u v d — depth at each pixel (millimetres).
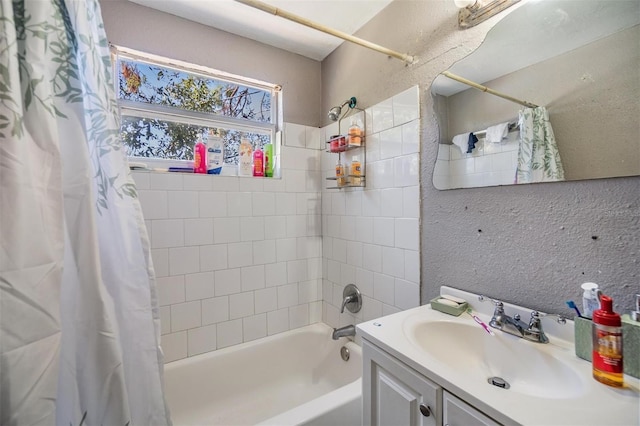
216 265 1689
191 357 1614
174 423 1492
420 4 1318
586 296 751
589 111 788
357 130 1614
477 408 602
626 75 724
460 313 1031
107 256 717
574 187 825
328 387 1778
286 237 1923
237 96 1889
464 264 1133
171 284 1563
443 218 1215
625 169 725
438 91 1208
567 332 815
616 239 746
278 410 1644
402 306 1413
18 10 583
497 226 1019
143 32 1521
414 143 1336
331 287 1950
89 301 646
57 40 641
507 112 979
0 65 535
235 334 1754
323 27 1138
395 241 1451
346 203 1800
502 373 861
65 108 651
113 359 655
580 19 806
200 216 1641
